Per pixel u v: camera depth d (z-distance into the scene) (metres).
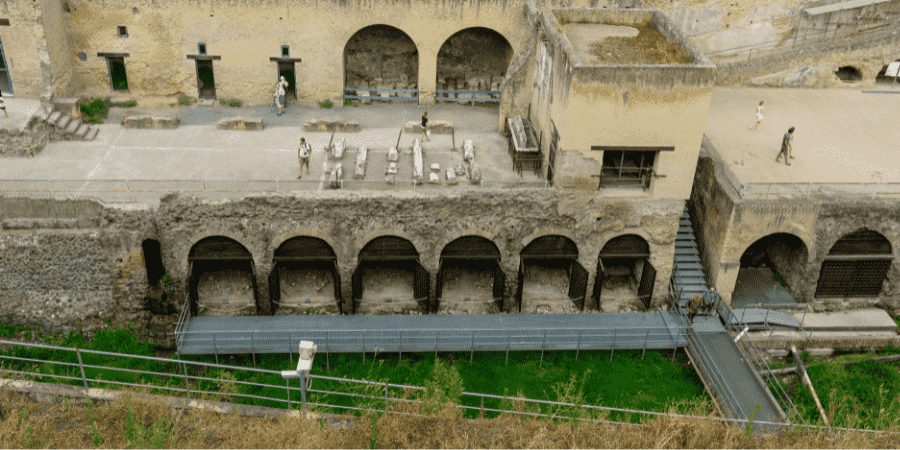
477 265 29.44
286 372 18.53
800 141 31.36
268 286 26.58
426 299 27.31
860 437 20.55
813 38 36.31
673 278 28.73
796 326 27.86
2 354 25.22
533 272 29.59
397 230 26.30
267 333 25.92
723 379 23.98
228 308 27.28
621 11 29.95
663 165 25.86
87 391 20.28
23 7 28.23
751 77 37.03
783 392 24.42
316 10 31.31
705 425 20.03
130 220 24.67
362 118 32.91
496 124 33.12
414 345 25.69
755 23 35.56
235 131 31.20
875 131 32.59
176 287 26.52
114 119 31.52
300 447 18.19
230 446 18.20
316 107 33.75
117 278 25.72
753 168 28.86
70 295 26.08
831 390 25.47
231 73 32.66
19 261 25.25
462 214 26.27
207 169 28.08
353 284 26.55
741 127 32.50
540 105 29.41
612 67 23.69
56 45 30.05
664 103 24.55
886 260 28.50
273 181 25.84
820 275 28.91
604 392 24.92
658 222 27.03
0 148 27.91
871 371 26.73
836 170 28.98
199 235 25.61
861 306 29.59
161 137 30.33
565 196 26.30
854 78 38.22
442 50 35.31
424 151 30.11
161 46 31.70
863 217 27.23
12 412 18.77
